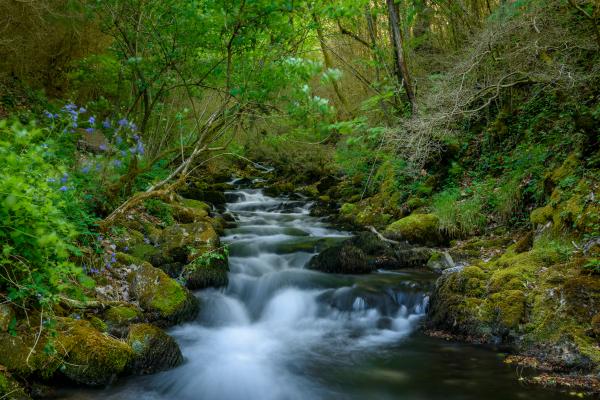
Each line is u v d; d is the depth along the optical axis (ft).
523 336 16.58
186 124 33.09
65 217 17.34
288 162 57.93
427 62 40.52
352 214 39.04
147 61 28.94
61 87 41.93
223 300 22.12
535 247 21.81
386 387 14.98
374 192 41.75
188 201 38.24
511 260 20.59
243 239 32.37
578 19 26.50
